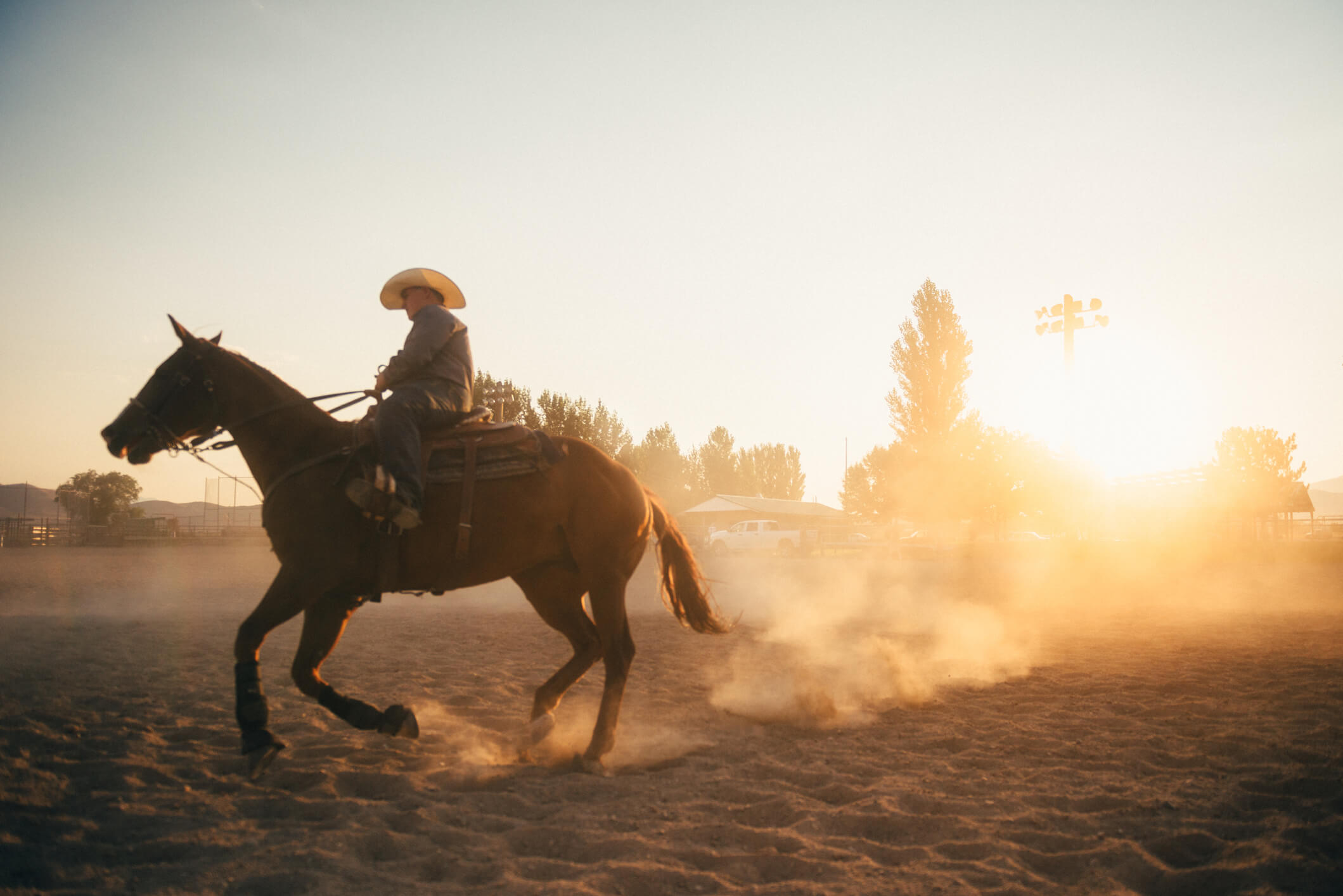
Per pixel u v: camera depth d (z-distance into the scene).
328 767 4.40
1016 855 3.30
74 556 30.88
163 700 6.05
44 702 5.89
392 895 2.91
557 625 5.27
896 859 3.28
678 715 5.85
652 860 3.23
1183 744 4.91
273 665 7.65
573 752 4.96
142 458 4.53
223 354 4.61
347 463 4.34
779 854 3.30
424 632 10.32
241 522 52.12
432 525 4.48
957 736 5.16
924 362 42.72
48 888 2.93
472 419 4.85
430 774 4.40
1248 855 3.29
